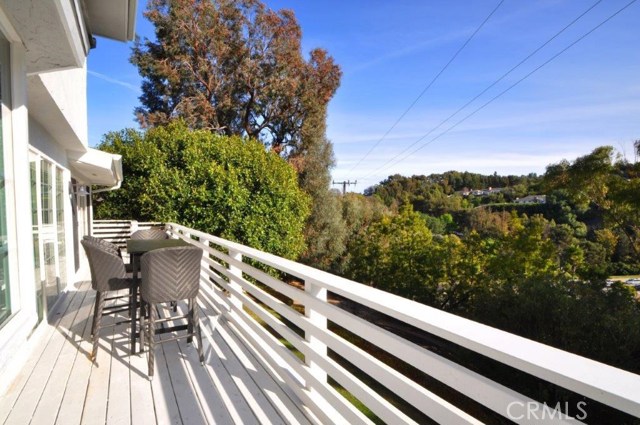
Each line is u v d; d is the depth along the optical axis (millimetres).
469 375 964
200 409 2033
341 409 1631
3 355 2025
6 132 2225
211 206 10922
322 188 19188
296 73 18938
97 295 2703
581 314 7371
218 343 2977
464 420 989
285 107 19188
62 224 4918
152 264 2412
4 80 2162
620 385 630
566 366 709
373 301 1290
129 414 1985
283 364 2393
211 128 18156
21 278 2398
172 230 7191
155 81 18234
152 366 2377
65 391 2217
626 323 6973
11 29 2037
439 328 992
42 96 2928
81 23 2111
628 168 16922
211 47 17828
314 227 19047
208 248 4336
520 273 11961
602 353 6773
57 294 4246
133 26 2754
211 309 3936
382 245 17062
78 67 2539
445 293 13820
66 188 5242
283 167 12633
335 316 1651
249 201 11398
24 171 2365
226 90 18469
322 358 1806
